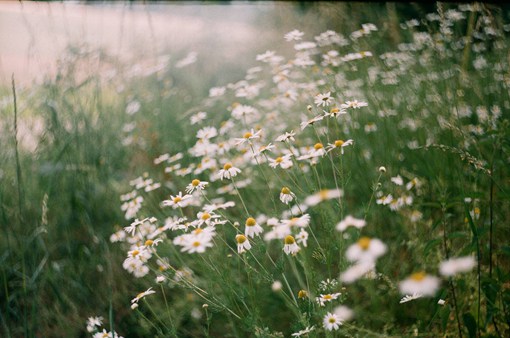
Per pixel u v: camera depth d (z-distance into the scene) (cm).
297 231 180
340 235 175
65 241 282
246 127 361
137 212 277
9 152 295
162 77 499
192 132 395
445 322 163
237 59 554
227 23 590
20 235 260
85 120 323
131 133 407
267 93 436
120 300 243
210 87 527
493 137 225
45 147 309
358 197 284
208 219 191
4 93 316
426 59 353
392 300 197
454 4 423
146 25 525
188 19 609
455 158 228
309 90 317
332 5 411
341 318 158
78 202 289
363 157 290
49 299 251
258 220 238
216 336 216
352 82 338
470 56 377
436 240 185
